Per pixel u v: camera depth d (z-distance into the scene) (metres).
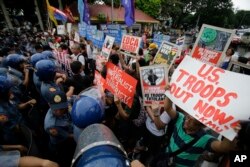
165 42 4.19
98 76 3.44
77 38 8.66
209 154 1.71
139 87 3.70
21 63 4.14
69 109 2.78
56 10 11.88
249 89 1.59
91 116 1.43
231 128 1.55
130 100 2.70
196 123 1.82
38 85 3.59
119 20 23.84
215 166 1.70
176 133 1.99
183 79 1.99
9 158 1.09
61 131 2.41
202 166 1.72
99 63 5.14
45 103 3.65
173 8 36.69
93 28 7.77
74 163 0.88
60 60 6.18
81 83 3.97
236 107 1.60
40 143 3.05
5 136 2.02
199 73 1.90
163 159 2.06
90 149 0.87
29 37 15.16
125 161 0.83
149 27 29.39
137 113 2.93
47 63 2.62
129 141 3.13
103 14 22.77
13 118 2.12
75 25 19.00
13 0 26.62
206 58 3.02
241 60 6.44
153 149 2.85
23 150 1.87
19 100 3.41
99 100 1.69
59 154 2.61
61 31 12.09
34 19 30.02
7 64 4.07
